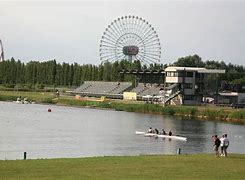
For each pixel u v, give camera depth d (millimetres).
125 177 51031
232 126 164250
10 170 53469
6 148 97375
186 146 109250
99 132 135875
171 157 66500
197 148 106062
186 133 139000
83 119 180625
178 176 52438
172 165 59125
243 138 130125
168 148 105062
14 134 123312
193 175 53344
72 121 170500
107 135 128500
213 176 53188
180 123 171250
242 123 177250
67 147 101938
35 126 147375
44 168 55125
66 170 54219
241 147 110938
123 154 93250
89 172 53406
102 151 97438
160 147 106500
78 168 55625
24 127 143125
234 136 134250
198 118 195375
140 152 97250
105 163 59438
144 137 125500
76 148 100875
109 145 107625
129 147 105188
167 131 142875
